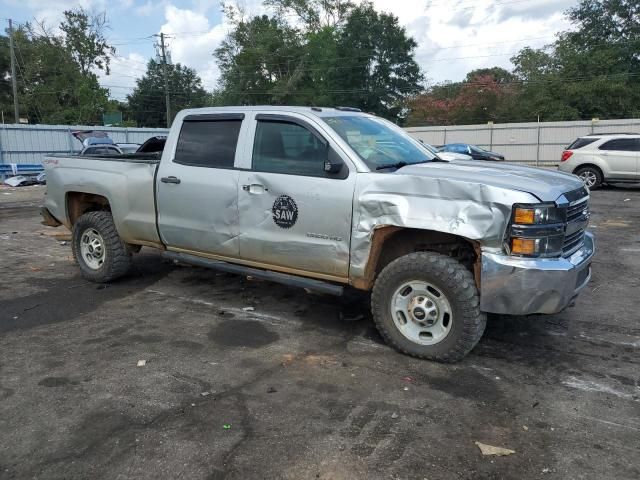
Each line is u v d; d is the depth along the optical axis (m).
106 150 18.61
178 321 5.14
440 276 3.97
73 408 3.50
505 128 36.69
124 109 73.94
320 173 4.45
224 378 3.94
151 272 6.89
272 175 4.67
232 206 4.94
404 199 4.02
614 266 7.18
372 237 4.18
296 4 54.62
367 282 4.37
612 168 15.84
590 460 2.96
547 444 3.11
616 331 4.84
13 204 15.20
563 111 41.47
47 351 4.43
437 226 3.87
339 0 54.34
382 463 2.92
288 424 3.31
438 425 3.30
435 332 4.16
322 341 4.64
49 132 25.00
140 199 5.68
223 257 5.20
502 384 3.84
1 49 51.16
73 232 6.48
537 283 3.69
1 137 23.36
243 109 5.04
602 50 43.31
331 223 4.36
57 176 6.52
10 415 3.41
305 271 4.66
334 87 49.84
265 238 4.75
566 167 16.62
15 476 2.81
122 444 3.09
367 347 4.50
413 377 3.95
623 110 40.75
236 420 3.35
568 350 4.43
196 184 5.17
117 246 6.14
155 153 7.23
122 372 4.03
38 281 6.54
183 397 3.64
